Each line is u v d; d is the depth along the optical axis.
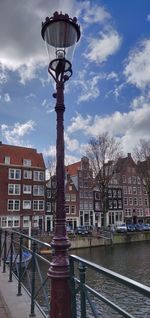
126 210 59.34
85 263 2.76
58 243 3.26
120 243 42.06
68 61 3.63
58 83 3.63
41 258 4.14
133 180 61.91
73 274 3.14
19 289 5.25
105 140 45.78
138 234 44.88
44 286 4.08
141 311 6.52
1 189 42.91
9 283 6.05
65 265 3.22
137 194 61.94
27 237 5.06
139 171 56.09
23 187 44.75
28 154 47.34
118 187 58.81
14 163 44.94
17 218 43.28
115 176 58.22
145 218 61.97
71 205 49.78
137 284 1.97
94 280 11.01
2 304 4.75
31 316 4.22
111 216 56.53
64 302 3.13
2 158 44.31
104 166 45.31
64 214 3.37
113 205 57.25
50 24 3.51
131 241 43.59
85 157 49.75
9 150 46.06
